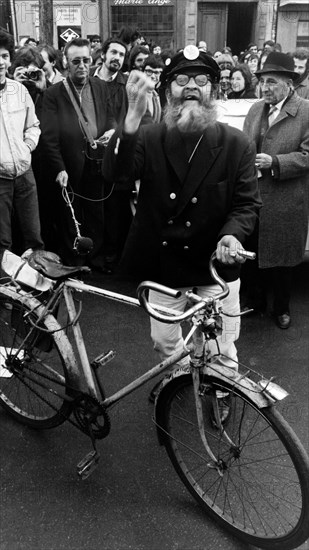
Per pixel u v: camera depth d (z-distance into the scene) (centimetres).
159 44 1329
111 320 355
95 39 823
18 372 243
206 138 194
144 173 201
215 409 194
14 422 256
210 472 210
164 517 206
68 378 218
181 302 229
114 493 217
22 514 207
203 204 199
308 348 326
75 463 232
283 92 303
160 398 204
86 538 197
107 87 402
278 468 222
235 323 229
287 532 184
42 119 382
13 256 235
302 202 316
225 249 182
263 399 176
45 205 419
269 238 320
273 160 300
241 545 196
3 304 240
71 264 423
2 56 329
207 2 1317
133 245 216
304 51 528
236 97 545
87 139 386
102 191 409
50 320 224
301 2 1250
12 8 987
